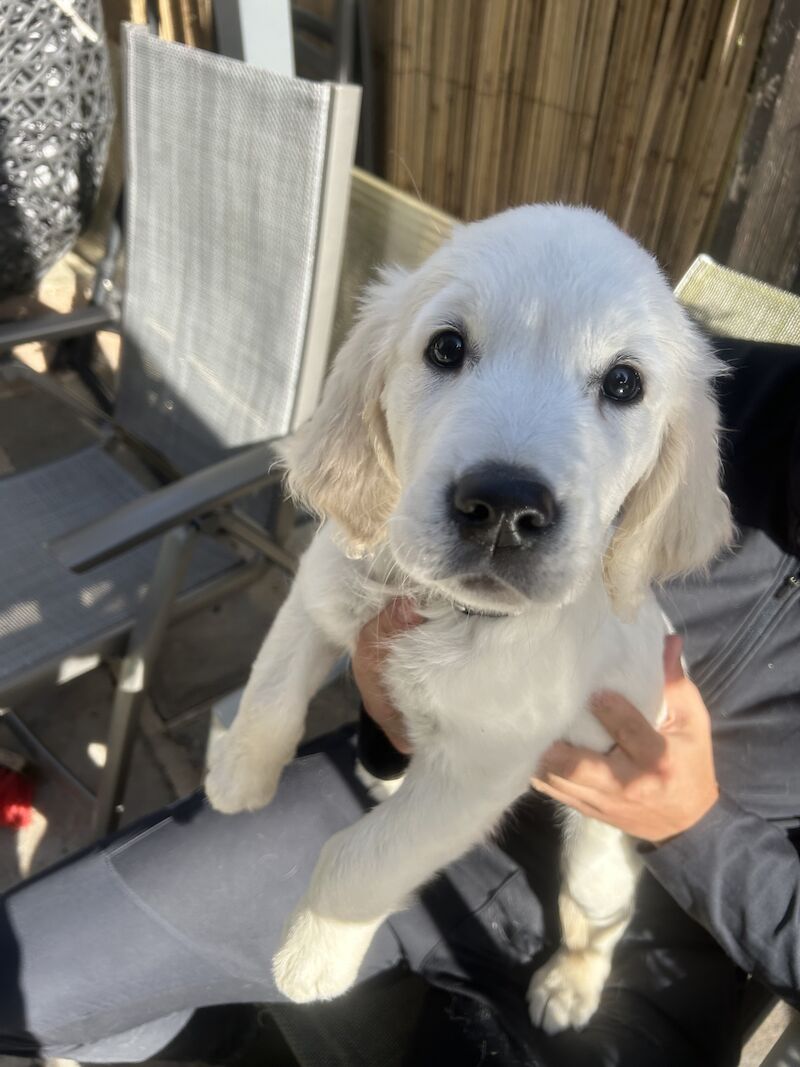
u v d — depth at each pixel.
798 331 0.40
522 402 0.24
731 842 0.29
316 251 0.43
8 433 0.71
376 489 0.31
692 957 0.33
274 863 0.34
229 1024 0.38
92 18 0.56
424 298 0.28
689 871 0.29
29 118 0.54
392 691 0.31
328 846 0.31
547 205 0.29
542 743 0.29
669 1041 0.30
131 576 0.47
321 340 0.46
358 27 0.72
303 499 0.33
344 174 0.42
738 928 0.29
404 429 0.27
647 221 0.58
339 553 0.33
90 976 0.32
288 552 0.50
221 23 0.54
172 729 0.53
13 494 0.51
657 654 0.33
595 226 0.27
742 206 0.50
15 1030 0.31
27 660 0.41
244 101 0.43
